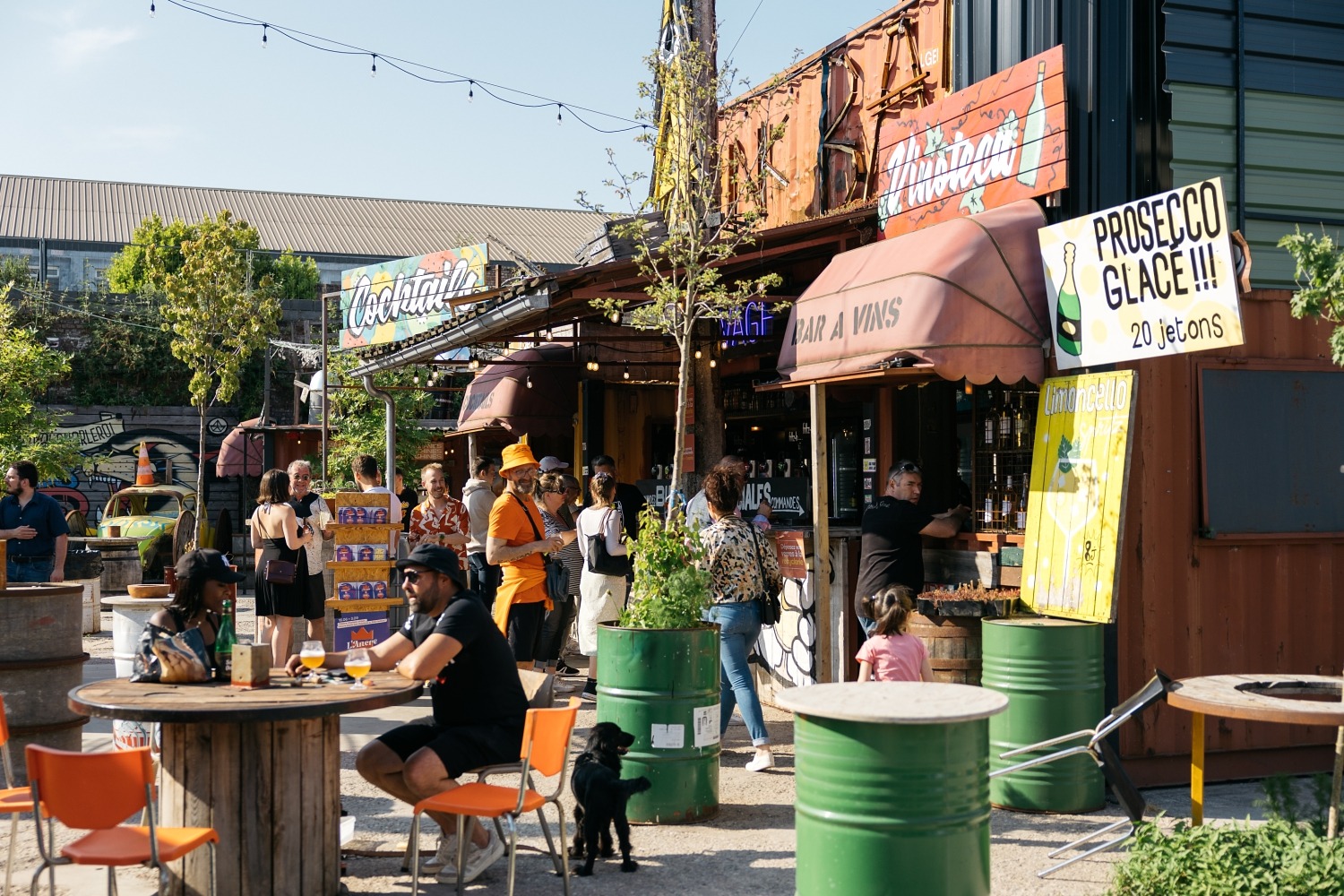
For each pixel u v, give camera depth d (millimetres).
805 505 10273
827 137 12664
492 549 9219
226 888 5164
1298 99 9086
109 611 17016
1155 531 7652
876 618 6980
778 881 5801
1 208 51625
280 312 25969
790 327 9641
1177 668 7695
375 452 21156
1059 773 6965
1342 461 8188
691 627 6969
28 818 7086
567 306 12258
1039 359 7918
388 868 6035
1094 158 8000
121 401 29469
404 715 9953
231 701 5043
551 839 5918
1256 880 4602
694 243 10750
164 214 54312
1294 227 8992
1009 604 7820
